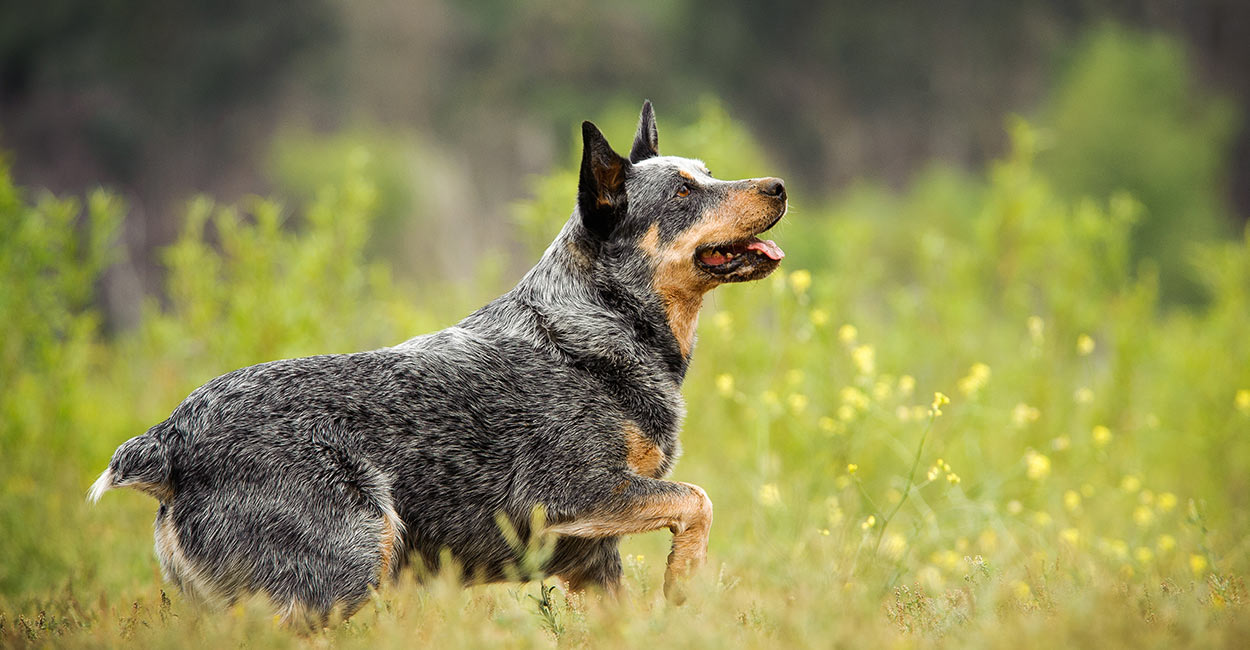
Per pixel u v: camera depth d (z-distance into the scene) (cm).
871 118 6638
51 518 1085
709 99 1725
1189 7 7394
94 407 1374
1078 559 880
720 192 794
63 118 5881
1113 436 1280
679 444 792
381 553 682
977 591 704
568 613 706
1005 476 1091
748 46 6556
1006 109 6712
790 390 1251
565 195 1454
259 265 1373
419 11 6256
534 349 755
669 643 606
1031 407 1297
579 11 6288
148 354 1485
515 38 6334
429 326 1433
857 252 1641
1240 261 1538
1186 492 1265
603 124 5619
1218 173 6069
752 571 874
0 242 1305
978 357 1495
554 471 727
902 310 1511
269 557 666
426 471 707
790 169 6488
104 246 1361
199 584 676
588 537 748
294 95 6016
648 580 819
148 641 646
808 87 6581
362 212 1470
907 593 748
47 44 6031
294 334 1320
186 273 1427
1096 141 5388
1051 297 1484
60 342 1337
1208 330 1496
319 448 681
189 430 681
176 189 5881
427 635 650
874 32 6575
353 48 6097
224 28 6025
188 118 5984
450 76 6269
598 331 763
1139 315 1422
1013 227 1593
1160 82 5922
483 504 720
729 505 1144
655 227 790
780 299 1299
